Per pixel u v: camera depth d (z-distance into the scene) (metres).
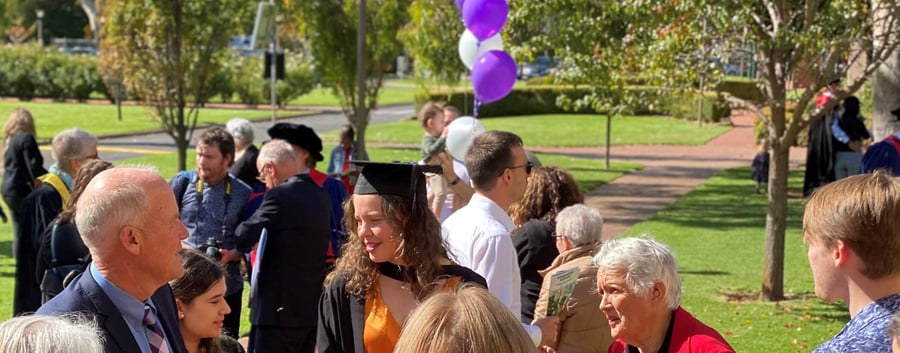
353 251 3.51
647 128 38.16
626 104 9.48
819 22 8.48
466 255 4.12
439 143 8.57
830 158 15.16
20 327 2.16
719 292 9.78
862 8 8.19
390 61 21.80
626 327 3.30
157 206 3.06
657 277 3.23
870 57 8.80
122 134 31.95
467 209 4.35
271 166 6.07
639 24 8.83
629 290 3.25
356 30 21.00
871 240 2.48
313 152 7.04
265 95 47.81
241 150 8.48
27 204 6.31
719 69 9.12
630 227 14.44
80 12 95.25
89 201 3.03
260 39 21.97
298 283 5.55
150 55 17.27
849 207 2.52
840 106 15.00
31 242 6.30
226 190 6.52
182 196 6.53
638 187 20.02
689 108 42.16
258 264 5.60
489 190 4.38
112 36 17.25
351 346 3.47
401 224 3.41
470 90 41.44
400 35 21.08
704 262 11.54
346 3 20.94
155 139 30.78
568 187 5.30
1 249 11.96
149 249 3.05
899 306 2.46
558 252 4.97
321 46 21.30
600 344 4.36
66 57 50.00
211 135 6.43
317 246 5.62
